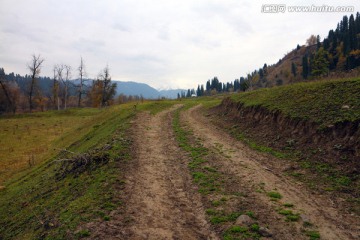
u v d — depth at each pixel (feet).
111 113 160.66
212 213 41.70
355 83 73.20
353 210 40.04
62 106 373.81
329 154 56.59
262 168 59.11
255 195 46.52
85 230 37.76
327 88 78.79
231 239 34.81
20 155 127.13
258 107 95.61
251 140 80.43
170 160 69.41
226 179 54.24
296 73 526.98
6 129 184.03
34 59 277.44
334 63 407.03
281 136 73.92
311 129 66.23
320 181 49.73
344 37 440.45
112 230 37.93
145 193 50.31
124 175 58.29
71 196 53.52
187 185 53.31
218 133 95.61
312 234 34.76
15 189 79.66
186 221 40.63
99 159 67.92
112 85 304.30
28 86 312.29
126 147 79.00
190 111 157.48
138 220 40.93
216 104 163.12
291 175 54.19
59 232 39.24
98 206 44.75
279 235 35.12
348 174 49.19
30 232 44.75
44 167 93.81
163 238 36.55
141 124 116.47
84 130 144.87
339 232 35.29
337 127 59.67
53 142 147.33
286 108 80.94
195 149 76.89
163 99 288.51
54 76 302.86
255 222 38.14
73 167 69.41
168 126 114.32
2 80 278.26
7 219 57.21
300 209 41.24
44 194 61.98
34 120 219.41
